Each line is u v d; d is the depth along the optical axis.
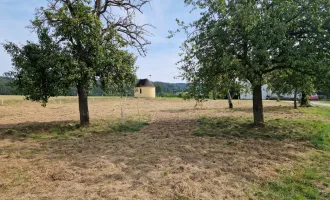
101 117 18.00
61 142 10.19
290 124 13.54
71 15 12.38
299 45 10.23
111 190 5.35
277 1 10.17
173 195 5.19
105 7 15.08
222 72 11.60
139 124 14.49
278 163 7.46
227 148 9.02
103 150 8.76
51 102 34.62
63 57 11.36
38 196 5.10
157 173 6.34
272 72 13.70
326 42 9.90
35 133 12.02
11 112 21.78
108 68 12.92
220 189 5.57
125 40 14.46
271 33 9.57
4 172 6.52
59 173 6.39
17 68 11.74
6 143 9.98
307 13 10.13
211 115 18.27
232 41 10.84
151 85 60.06
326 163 7.60
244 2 10.63
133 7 15.77
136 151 8.52
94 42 11.85
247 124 13.67
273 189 5.74
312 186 5.96
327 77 10.16
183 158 7.70
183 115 19.00
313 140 10.28
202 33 11.31
